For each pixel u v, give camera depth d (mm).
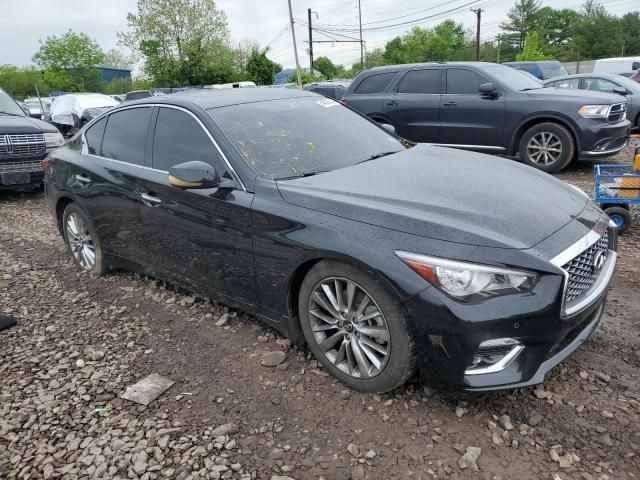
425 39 70375
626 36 69750
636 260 4770
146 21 34875
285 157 3602
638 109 12047
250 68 44625
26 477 2557
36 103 28172
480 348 2539
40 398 3156
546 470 2422
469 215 2770
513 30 81125
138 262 4414
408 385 3043
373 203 2939
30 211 8078
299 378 3189
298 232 3018
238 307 3633
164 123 4055
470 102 9016
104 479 2512
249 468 2525
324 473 2473
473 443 2604
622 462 2447
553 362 2688
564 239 2715
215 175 3406
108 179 4387
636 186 5285
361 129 4285
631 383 2977
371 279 2740
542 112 8453
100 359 3555
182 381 3246
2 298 4652
